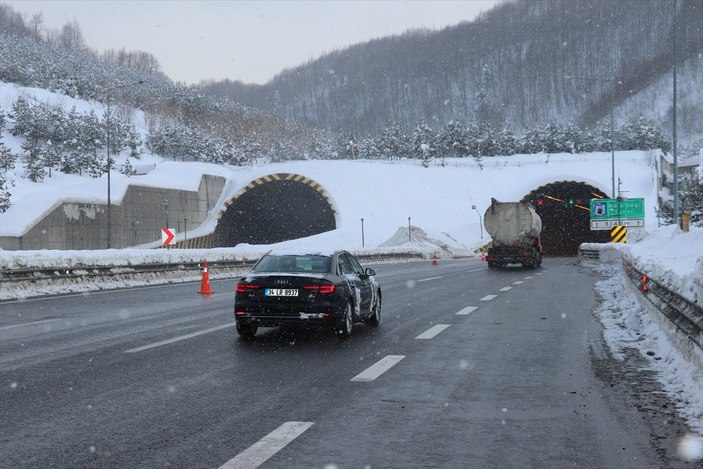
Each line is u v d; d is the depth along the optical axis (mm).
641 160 120062
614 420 6410
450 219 99750
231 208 92812
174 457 5273
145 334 12680
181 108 181500
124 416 6566
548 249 107750
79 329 13398
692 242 20422
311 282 11703
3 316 15820
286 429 6094
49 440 5738
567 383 8156
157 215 79812
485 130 156625
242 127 169500
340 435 5914
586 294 22078
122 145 130750
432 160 133250
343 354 10445
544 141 155375
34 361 9695
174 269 31250
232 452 5402
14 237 59656
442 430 6086
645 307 15000
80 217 66812
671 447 5547
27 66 161125
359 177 106312
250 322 11797
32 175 93938
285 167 109062
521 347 11078
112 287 26062
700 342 7801
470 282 28844
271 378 8508
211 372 8906
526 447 5566
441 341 11836
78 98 162000
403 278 32188
